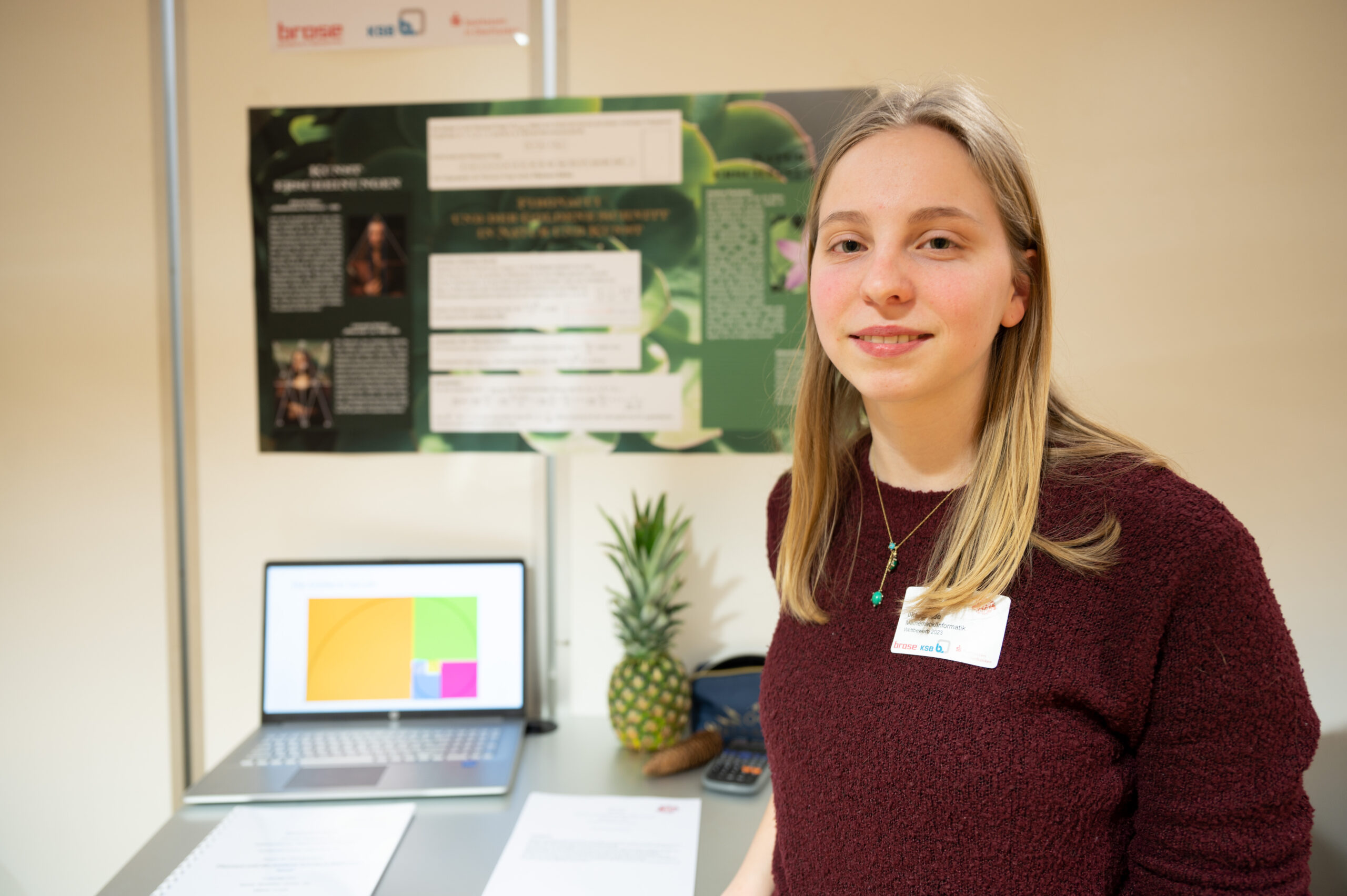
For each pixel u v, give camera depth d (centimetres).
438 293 161
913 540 75
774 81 155
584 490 163
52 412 164
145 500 164
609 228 159
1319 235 147
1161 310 151
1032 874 63
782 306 158
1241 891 58
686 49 156
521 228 160
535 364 162
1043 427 70
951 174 66
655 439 161
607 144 158
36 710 166
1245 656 58
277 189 161
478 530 164
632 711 145
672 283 159
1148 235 150
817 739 71
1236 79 147
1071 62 150
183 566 166
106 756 166
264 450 164
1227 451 150
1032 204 70
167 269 163
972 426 74
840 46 153
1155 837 62
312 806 127
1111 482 67
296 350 163
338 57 160
